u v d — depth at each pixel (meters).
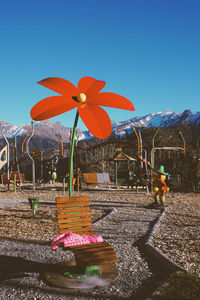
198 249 4.91
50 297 3.15
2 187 20.75
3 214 8.61
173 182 19.02
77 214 4.51
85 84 4.18
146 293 3.24
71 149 4.91
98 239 3.96
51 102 3.89
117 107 3.91
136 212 9.13
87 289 3.35
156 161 21.75
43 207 10.23
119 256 4.58
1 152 24.52
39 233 6.12
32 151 17.22
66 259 4.43
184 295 2.83
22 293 3.25
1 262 4.28
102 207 10.26
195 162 18.77
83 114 3.89
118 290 3.32
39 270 3.96
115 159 20.73
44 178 24.38
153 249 4.76
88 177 19.14
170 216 8.30
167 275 3.72
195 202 11.95
